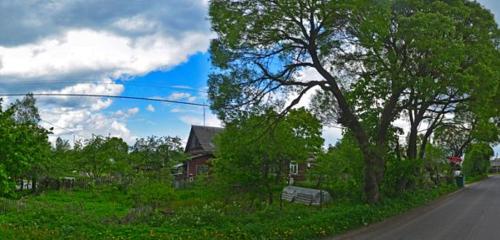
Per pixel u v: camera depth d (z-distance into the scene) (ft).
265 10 59.52
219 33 59.67
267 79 63.98
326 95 83.82
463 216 80.69
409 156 109.50
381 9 57.98
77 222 53.62
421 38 63.87
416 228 65.10
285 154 84.99
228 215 62.34
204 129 211.61
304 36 64.34
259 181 86.17
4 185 46.80
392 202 87.15
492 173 464.24
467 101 90.22
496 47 85.30
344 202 86.07
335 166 108.37
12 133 48.39
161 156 184.65
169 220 57.06
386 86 78.38
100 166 177.78
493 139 142.51
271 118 67.56
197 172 190.90
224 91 60.64
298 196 106.63
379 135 83.30
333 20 61.62
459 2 74.08
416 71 71.31
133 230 51.01
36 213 57.57
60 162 153.38
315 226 57.62
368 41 64.13
